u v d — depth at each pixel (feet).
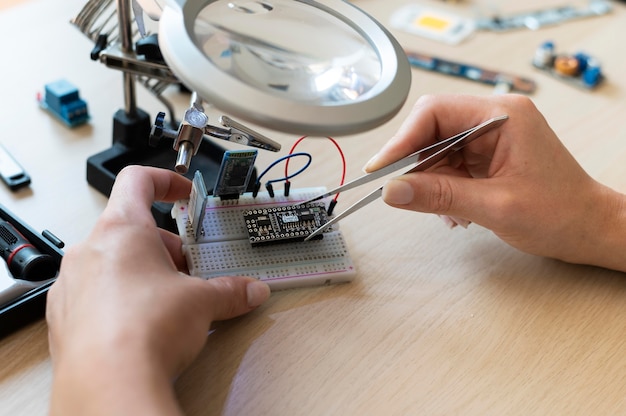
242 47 1.09
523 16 2.25
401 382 1.27
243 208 1.46
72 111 1.63
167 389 1.04
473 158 1.52
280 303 1.37
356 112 1.04
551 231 1.42
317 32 1.16
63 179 1.53
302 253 1.42
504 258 1.50
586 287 1.47
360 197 1.58
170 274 1.16
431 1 2.25
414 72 1.96
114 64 1.42
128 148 1.55
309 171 1.62
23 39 1.83
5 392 1.20
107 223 1.19
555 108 1.90
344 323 1.35
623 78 2.05
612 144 1.81
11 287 1.26
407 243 1.51
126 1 1.37
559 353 1.35
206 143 1.58
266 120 1.00
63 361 1.05
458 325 1.37
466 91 1.92
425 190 1.34
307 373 1.27
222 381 1.24
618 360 1.35
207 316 1.17
